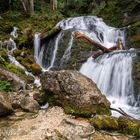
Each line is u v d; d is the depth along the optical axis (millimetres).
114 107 9266
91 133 6906
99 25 16156
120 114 8453
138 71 10094
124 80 10367
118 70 10727
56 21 17547
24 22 17234
